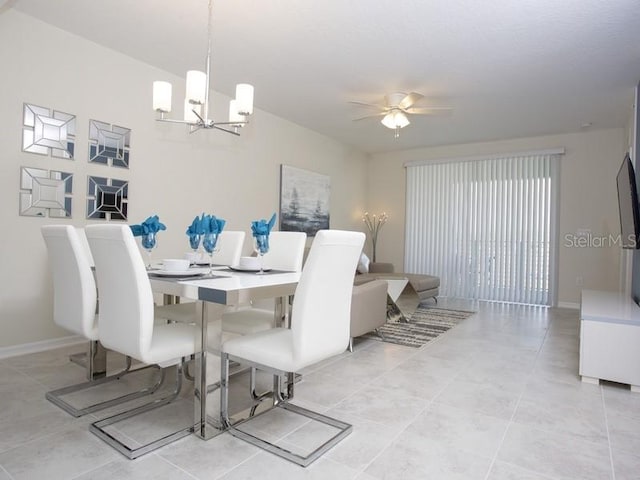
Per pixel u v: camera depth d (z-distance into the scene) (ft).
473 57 11.93
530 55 11.72
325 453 5.86
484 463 5.69
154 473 5.26
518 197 20.86
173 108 13.75
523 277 20.59
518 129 19.22
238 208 16.48
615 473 5.50
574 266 19.58
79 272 6.98
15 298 10.18
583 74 12.91
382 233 25.21
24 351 10.37
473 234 22.03
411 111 14.37
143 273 5.71
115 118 12.12
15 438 6.10
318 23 10.25
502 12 9.57
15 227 10.13
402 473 5.41
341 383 8.73
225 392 6.50
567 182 19.84
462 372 9.59
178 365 7.70
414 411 7.37
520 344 12.25
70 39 11.03
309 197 20.42
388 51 11.69
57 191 10.83
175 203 13.97
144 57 12.47
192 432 6.37
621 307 10.37
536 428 6.79
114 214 12.12
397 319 15.72
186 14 9.97
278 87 14.71
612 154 18.89
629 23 9.91
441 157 23.27
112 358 10.07
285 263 9.52
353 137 21.72
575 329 14.44
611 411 7.53
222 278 7.00
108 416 6.84
